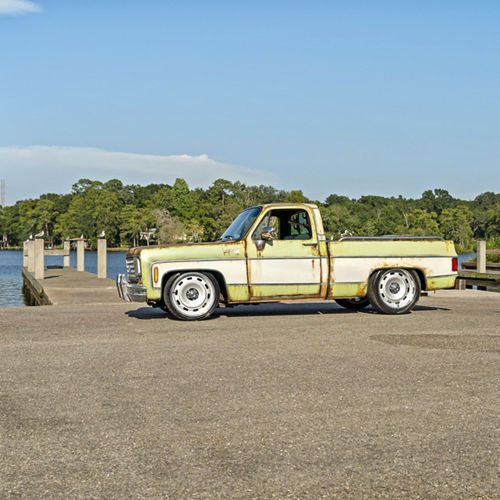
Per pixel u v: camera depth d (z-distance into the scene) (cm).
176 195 19450
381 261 1073
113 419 462
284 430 436
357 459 382
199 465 373
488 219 19150
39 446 406
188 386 558
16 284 3447
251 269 1027
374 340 795
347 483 348
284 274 1038
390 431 434
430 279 1091
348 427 443
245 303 1036
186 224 17538
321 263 1053
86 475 359
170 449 400
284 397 520
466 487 343
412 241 1091
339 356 690
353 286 1066
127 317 1044
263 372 612
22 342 783
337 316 1056
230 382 572
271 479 353
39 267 2361
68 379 586
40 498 330
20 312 1119
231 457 386
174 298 1001
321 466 371
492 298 1455
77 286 1952
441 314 1080
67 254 2452
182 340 798
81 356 693
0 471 366
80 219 17938
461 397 520
